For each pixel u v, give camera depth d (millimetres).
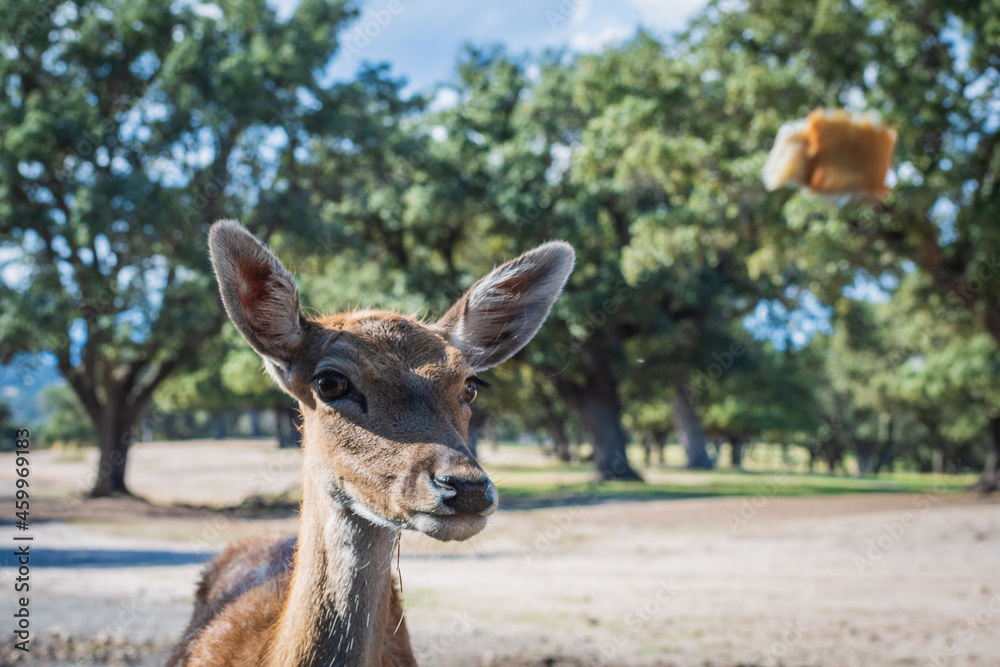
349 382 2832
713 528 15578
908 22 15555
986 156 17047
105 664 6234
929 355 35531
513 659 6570
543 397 37688
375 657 2889
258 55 22109
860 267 18719
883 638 7312
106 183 20266
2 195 20609
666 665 6445
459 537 2572
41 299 20953
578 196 26625
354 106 24328
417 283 25891
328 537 2869
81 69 22859
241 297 2893
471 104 28078
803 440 62938
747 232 19594
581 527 16062
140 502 22828
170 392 56156
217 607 3857
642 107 18438
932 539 13289
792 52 17438
